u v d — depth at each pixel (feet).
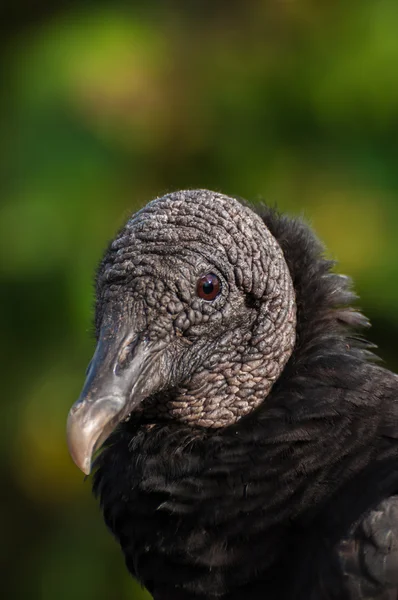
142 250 20.07
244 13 38.68
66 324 36.83
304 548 18.61
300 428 19.25
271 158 37.42
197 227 20.22
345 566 17.84
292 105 37.35
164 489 19.48
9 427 38.81
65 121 36.86
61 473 38.83
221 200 20.77
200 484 19.33
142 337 19.81
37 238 36.52
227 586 18.94
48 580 38.88
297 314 20.99
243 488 19.08
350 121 36.94
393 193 36.55
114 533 20.74
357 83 36.37
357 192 36.58
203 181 37.91
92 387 19.08
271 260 20.61
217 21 38.86
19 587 39.60
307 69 37.27
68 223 36.35
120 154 37.17
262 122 37.65
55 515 39.75
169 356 19.98
